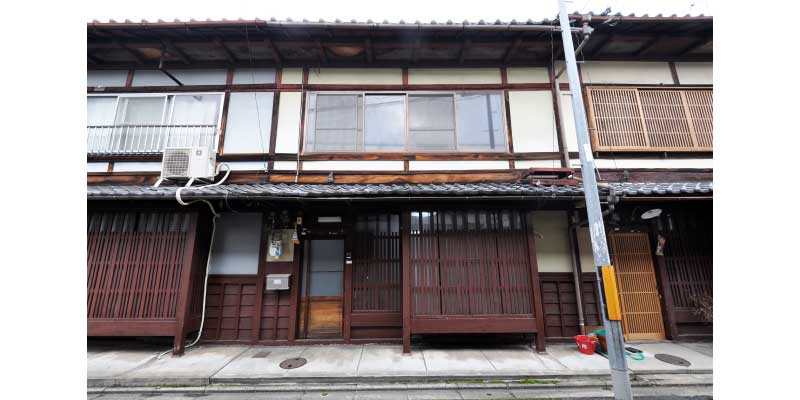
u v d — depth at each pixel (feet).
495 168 25.64
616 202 19.52
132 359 19.19
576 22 23.54
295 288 23.06
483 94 27.09
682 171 25.71
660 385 16.51
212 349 21.30
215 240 23.89
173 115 26.43
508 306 20.57
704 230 24.29
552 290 23.49
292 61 27.22
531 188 20.67
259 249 23.73
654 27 24.38
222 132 25.95
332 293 23.63
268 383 16.61
